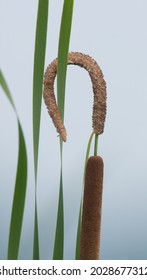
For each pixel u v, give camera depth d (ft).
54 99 1.83
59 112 1.87
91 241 1.93
